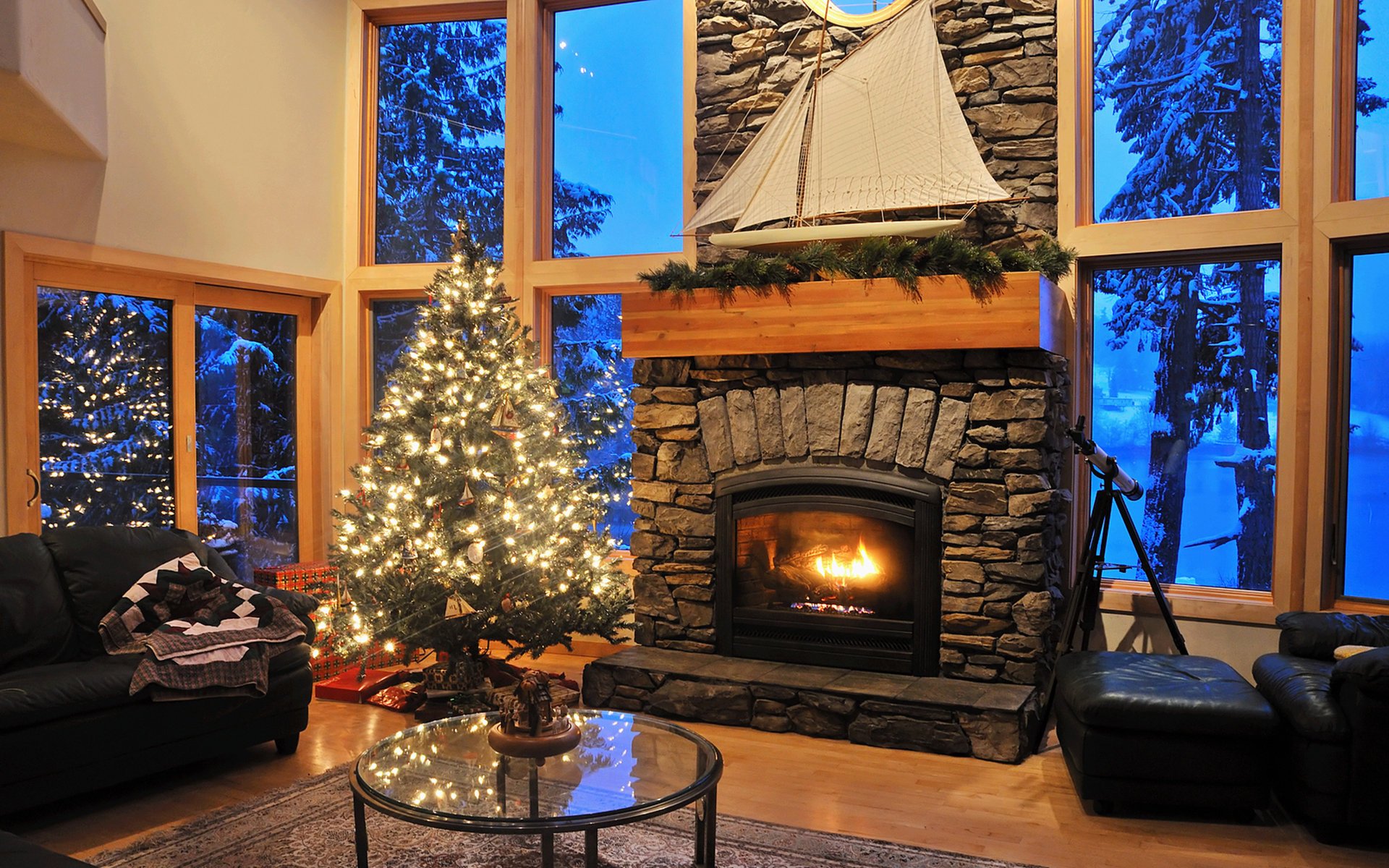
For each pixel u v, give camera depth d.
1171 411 4.62
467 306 4.61
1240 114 4.45
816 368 4.54
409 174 5.97
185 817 3.34
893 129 4.60
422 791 2.52
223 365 5.41
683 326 4.67
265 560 5.65
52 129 4.10
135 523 4.95
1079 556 4.71
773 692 4.23
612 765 2.71
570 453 4.84
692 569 4.76
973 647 4.25
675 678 4.40
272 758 3.95
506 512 4.39
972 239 4.71
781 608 4.64
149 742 3.48
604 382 5.70
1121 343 4.71
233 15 5.25
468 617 4.43
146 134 4.82
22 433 4.36
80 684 3.31
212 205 5.16
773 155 4.84
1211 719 3.20
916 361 4.34
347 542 4.58
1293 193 4.25
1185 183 4.55
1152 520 4.66
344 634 4.41
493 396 4.56
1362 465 4.24
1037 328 4.03
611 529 5.69
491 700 4.49
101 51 4.49
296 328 5.82
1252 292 4.46
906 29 4.58
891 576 4.44
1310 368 4.22
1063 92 4.61
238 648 3.73
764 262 4.47
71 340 4.66
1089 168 4.68
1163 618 4.42
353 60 5.95
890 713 4.02
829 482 4.47
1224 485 4.53
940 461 4.30
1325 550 4.23
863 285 4.32
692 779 2.61
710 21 5.24
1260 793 3.22
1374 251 4.19
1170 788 3.27
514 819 2.35
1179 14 4.55
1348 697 3.06
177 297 5.09
